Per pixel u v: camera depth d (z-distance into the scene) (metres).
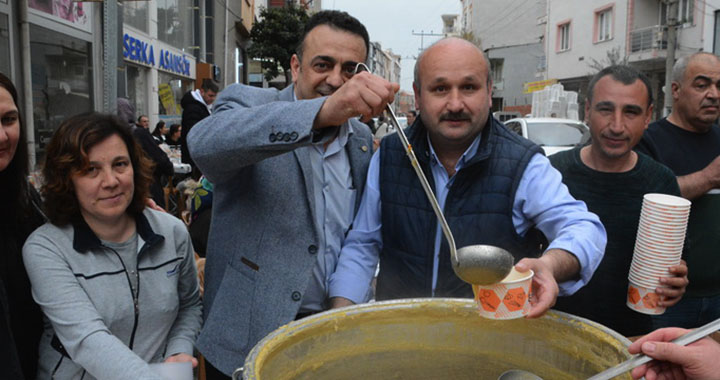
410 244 1.58
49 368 1.40
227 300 1.48
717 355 0.91
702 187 1.97
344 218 1.63
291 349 1.06
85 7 6.10
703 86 2.13
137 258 1.49
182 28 14.65
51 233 1.40
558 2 22.92
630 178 1.78
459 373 1.18
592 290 1.79
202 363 1.82
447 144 1.50
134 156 1.48
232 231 1.52
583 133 7.73
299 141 1.17
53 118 5.38
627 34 18.53
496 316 1.05
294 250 1.46
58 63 5.48
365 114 1.14
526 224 1.53
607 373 0.92
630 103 1.74
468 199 1.52
